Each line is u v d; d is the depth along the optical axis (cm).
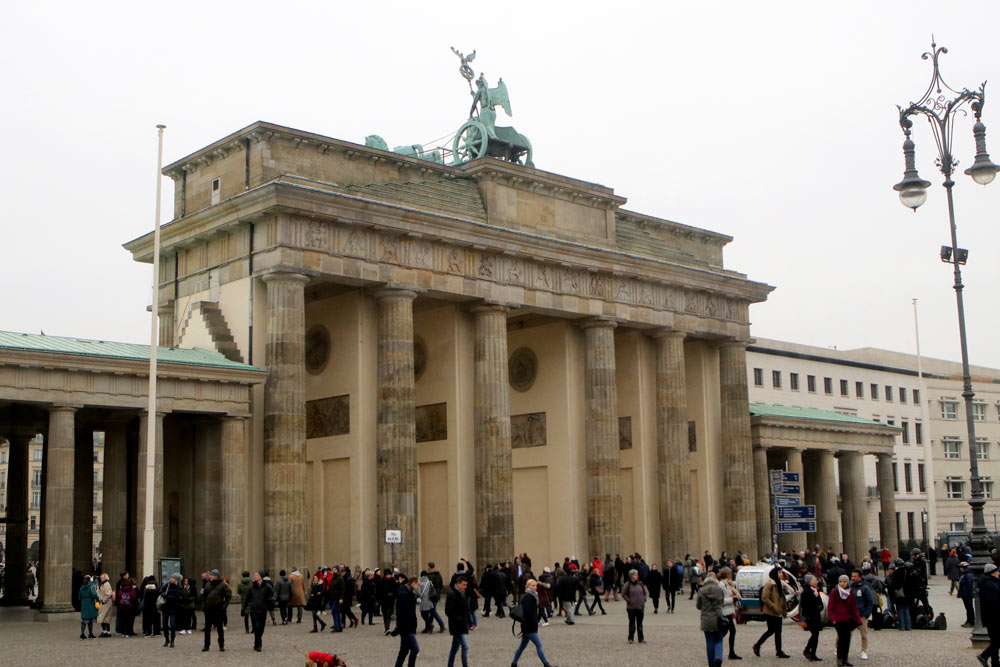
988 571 3481
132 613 5031
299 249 6906
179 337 7475
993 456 17638
